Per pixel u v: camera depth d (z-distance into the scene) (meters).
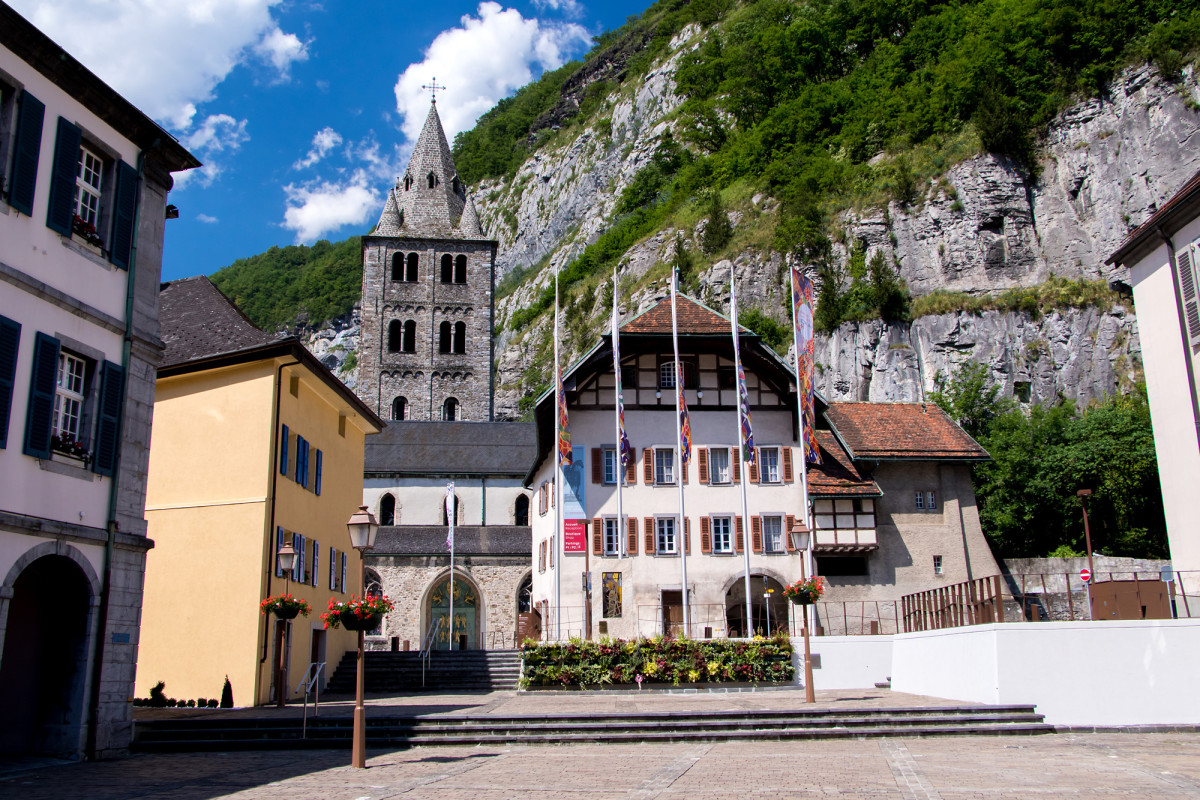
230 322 28.33
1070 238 75.69
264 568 25.36
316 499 30.59
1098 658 20.11
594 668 27.03
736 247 95.19
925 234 80.75
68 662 16.44
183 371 27.28
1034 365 70.12
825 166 95.50
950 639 23.02
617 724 18.86
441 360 69.06
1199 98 71.81
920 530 39.34
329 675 31.42
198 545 25.95
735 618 37.22
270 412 26.28
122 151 18.31
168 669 25.25
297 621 28.11
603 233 145.88
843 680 27.59
